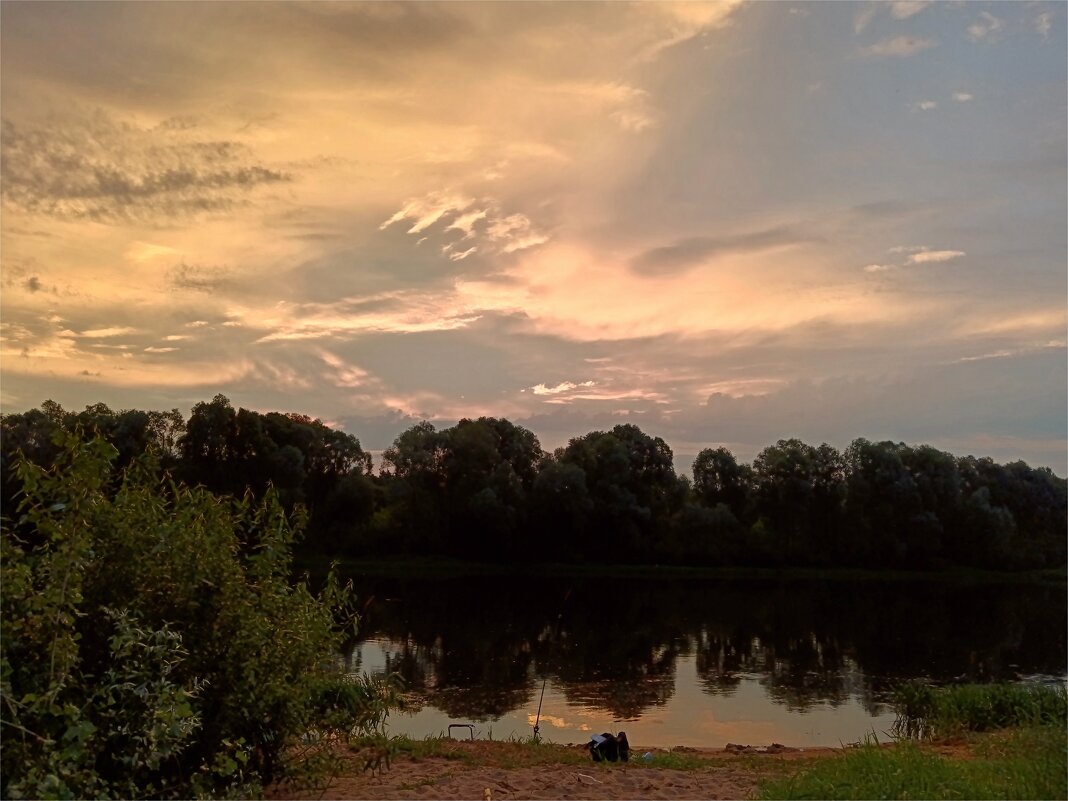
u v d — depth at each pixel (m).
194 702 5.37
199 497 5.96
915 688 13.14
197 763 5.50
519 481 55.12
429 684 18.98
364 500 52.50
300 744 6.89
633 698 18.06
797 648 26.80
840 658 24.95
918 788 6.35
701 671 21.98
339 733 7.21
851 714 16.86
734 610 37.31
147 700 4.57
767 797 6.46
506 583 46.62
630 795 6.70
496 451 55.38
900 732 12.53
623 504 54.75
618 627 30.97
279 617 6.08
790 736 14.73
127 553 5.36
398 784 6.84
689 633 29.80
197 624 5.57
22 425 30.16
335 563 6.81
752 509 58.97
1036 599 44.22
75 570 4.59
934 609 39.06
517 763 8.02
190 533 5.67
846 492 56.25
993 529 55.25
